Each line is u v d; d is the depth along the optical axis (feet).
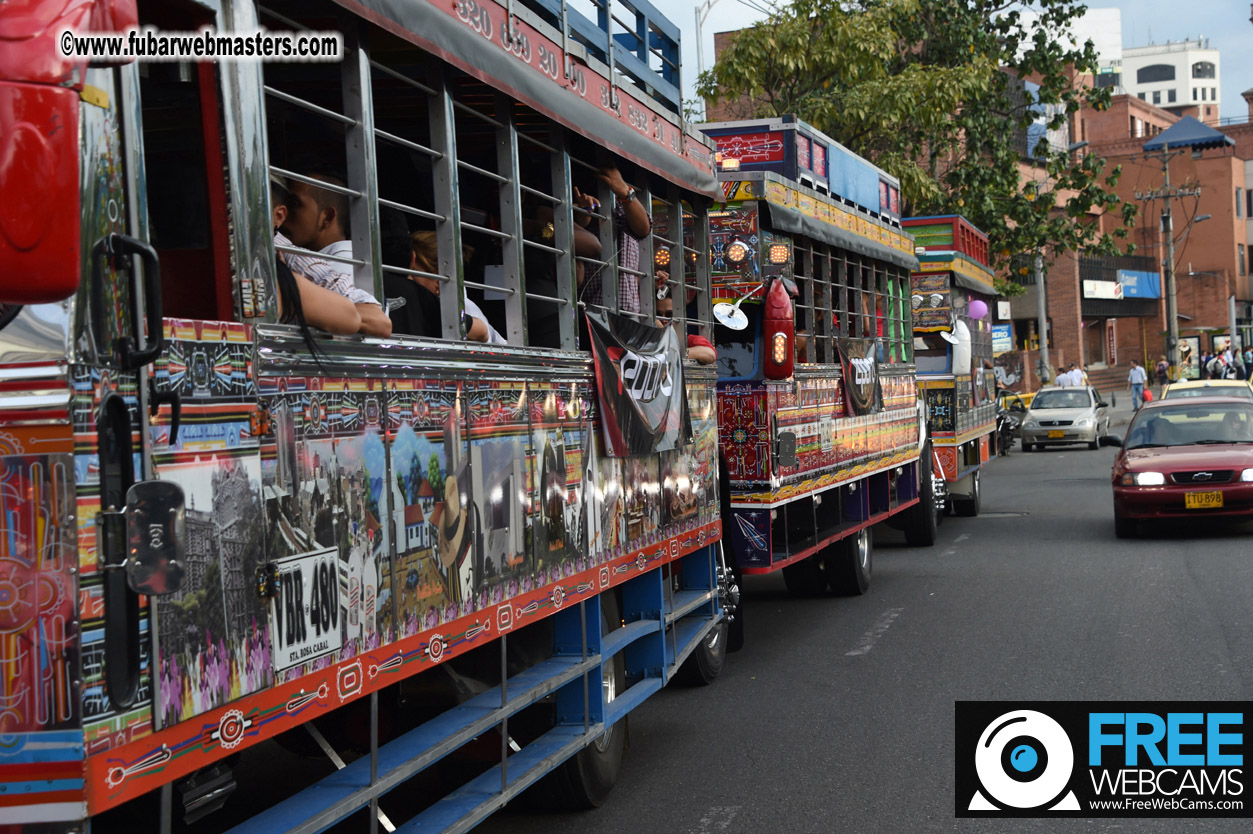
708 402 25.71
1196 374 206.90
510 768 16.16
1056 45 91.35
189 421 9.45
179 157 11.29
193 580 9.36
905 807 18.54
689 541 23.94
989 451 68.49
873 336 40.27
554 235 18.37
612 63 20.17
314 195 13.98
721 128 32.73
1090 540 49.55
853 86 72.64
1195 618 32.14
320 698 11.05
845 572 38.34
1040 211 92.94
